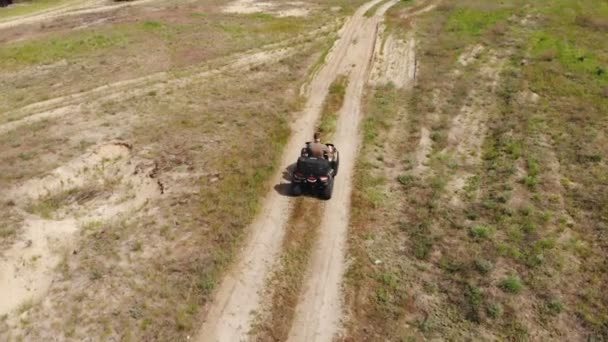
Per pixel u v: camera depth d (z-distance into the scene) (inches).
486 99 1112.2
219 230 644.1
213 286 557.0
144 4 2165.4
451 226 673.0
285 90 1169.4
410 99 1132.5
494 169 818.8
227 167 796.0
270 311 535.2
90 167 799.7
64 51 1437.0
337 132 968.9
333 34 1631.4
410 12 1903.3
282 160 853.8
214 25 1728.6
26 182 738.2
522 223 673.0
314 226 679.1
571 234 652.1
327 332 511.5
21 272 564.1
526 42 1476.4
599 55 1346.0
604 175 786.8
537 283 566.9
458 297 549.0
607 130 932.6
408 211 709.9
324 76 1279.5
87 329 488.1
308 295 560.7
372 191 760.3
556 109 1035.9
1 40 1581.0
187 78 1225.4
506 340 498.0
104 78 1227.2
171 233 633.6
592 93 1105.4
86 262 579.5
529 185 764.6
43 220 660.1
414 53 1429.6
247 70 1295.5
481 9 1870.1
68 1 2306.8
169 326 498.9
